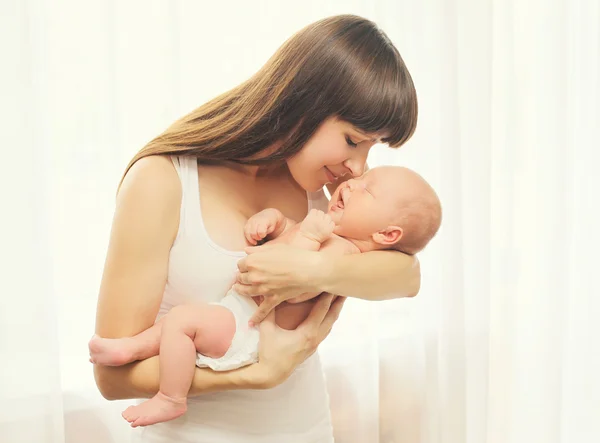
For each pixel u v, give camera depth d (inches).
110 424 56.0
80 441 55.2
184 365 37.7
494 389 78.3
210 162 42.6
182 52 57.9
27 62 48.2
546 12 75.4
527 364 80.4
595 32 78.8
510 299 77.2
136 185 38.7
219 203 41.8
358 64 38.9
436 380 72.2
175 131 40.9
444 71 69.4
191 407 41.0
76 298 54.6
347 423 68.3
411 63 69.0
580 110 79.8
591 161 80.7
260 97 39.7
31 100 48.6
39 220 49.5
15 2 47.6
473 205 72.6
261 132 39.8
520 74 76.4
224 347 38.4
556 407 80.0
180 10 57.3
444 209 70.6
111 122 54.1
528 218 78.6
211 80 59.4
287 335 39.3
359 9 66.4
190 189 40.2
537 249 78.7
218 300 40.9
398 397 71.8
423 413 72.2
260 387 38.7
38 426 50.5
